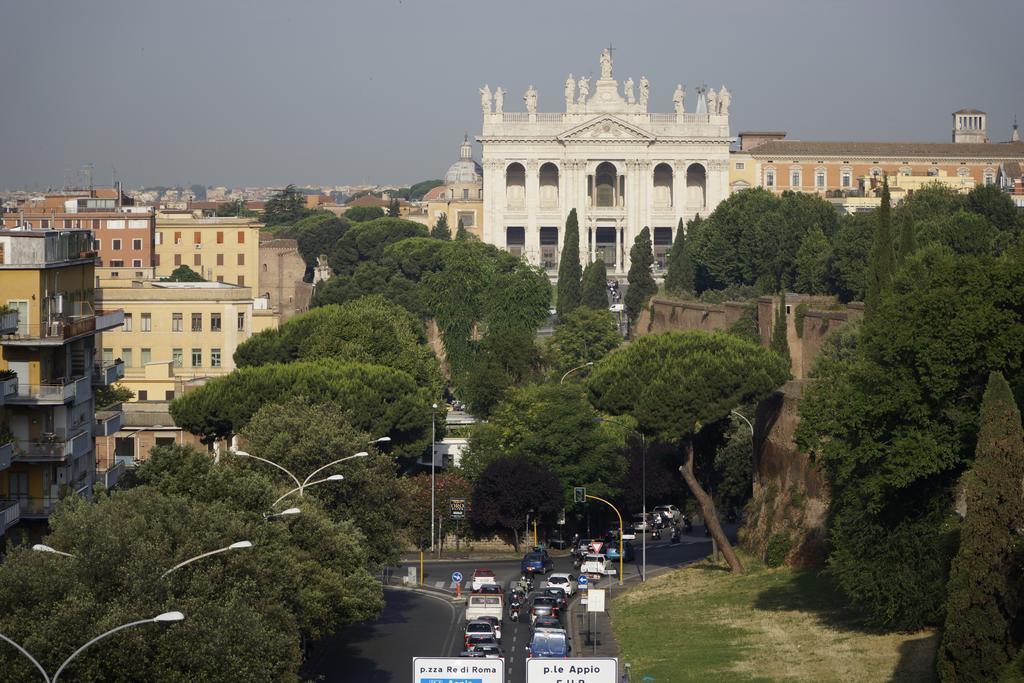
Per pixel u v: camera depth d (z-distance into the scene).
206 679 170.62
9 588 167.00
